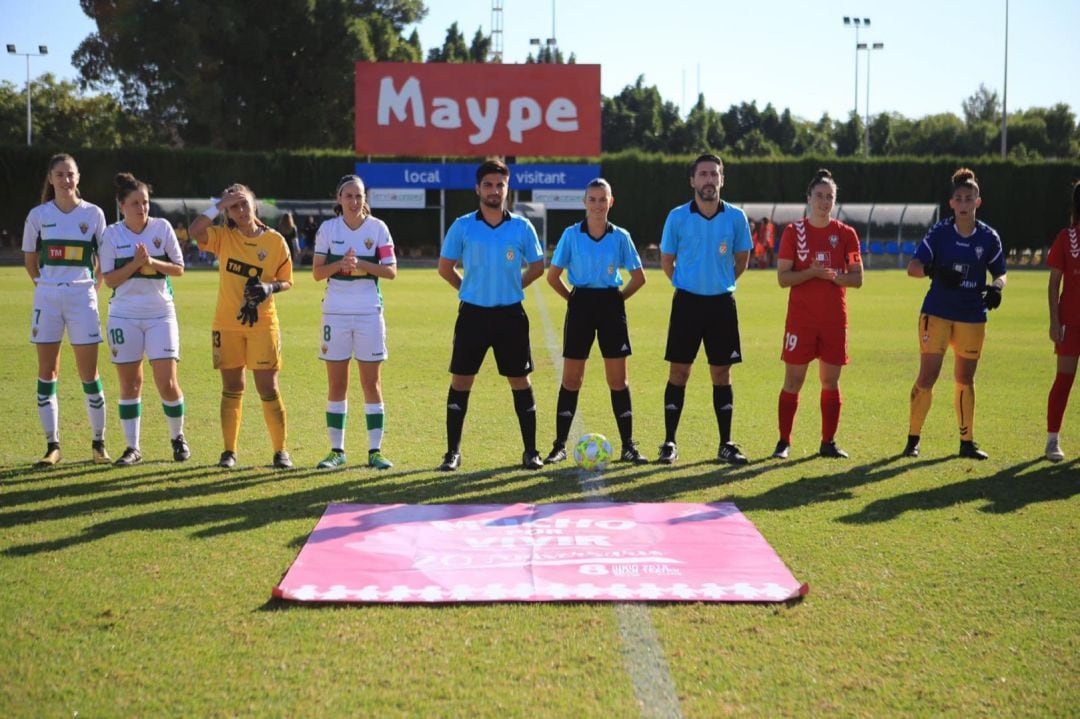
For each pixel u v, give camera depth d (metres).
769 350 12.93
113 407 8.61
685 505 5.57
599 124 36.50
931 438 7.64
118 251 6.48
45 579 4.39
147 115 51.22
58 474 6.29
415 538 4.94
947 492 6.00
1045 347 13.34
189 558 4.67
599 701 3.34
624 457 6.85
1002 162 39.84
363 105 36.38
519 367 6.51
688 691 3.41
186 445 6.81
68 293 6.56
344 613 4.04
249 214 6.42
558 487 6.04
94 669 3.54
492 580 4.38
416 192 37.59
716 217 6.76
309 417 8.30
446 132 36.62
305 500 5.69
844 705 3.33
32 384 9.59
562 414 6.89
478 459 6.82
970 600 4.23
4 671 3.52
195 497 5.74
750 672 3.55
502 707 3.29
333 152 38.88
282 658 3.63
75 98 62.66
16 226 37.44
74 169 6.58
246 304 6.28
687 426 8.06
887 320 17.22
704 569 4.53
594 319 6.77
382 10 53.44
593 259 6.73
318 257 6.57
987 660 3.67
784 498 5.82
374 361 6.56
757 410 8.78
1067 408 8.95
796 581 4.38
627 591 4.25
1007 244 40.16
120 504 5.57
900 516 5.46
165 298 6.61
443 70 36.31
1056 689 3.45
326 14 48.19
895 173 40.50
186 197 38.44
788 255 6.86
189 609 4.07
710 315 6.78
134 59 47.03
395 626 3.91
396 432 7.73
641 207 39.69
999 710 3.31
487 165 6.47
